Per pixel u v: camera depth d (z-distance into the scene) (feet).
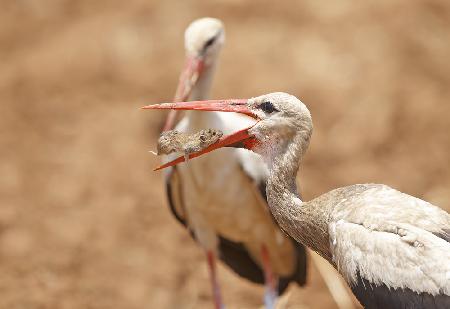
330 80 48.49
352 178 45.14
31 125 49.34
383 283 22.70
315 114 47.37
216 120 33.58
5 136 48.83
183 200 35.70
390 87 48.42
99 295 41.04
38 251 42.55
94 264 42.27
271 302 35.42
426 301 22.20
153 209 44.55
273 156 25.16
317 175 45.29
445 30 52.11
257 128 25.12
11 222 43.93
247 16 52.49
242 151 33.58
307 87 48.19
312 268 41.60
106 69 51.31
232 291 41.47
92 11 55.77
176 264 42.45
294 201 25.07
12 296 40.47
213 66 34.60
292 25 51.78
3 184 45.96
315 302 40.47
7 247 42.68
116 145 47.44
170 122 33.99
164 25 52.80
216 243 35.78
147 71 50.57
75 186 45.65
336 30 51.29
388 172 45.47
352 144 46.37
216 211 34.68
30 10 56.75
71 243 42.96
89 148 47.52
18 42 54.70
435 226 22.82
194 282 41.81
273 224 34.76
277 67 49.08
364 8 52.54
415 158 46.19
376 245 22.86
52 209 44.62
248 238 35.58
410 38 50.98
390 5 52.80
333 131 46.85
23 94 51.13
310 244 25.11
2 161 47.29
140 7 54.34
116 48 52.11
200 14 53.01
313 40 50.62
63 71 51.78
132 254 42.70
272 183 25.22
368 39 50.62
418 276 22.31
